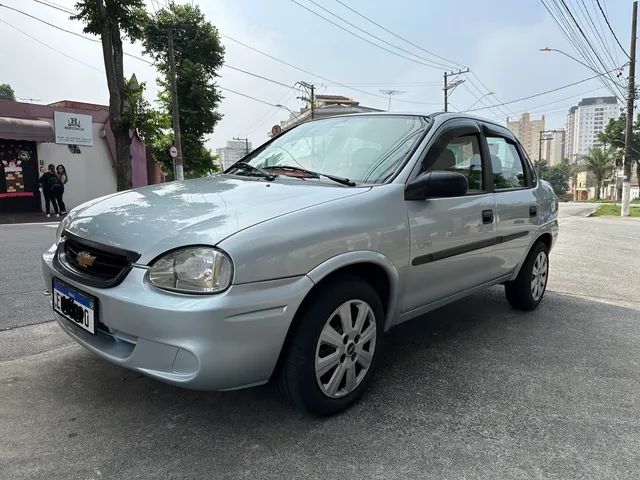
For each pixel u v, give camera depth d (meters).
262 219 2.26
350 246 2.45
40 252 7.10
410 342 3.71
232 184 3.02
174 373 2.09
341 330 2.51
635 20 21.62
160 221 2.34
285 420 2.50
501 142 4.08
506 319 4.36
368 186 2.79
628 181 22.12
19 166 15.62
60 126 16.19
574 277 6.43
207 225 2.22
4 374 2.96
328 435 2.38
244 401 2.69
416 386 2.94
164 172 26.97
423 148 3.07
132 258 2.20
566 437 2.43
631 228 13.82
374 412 2.61
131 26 15.09
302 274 2.25
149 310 2.06
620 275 6.60
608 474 2.14
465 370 3.20
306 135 3.66
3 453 2.17
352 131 3.43
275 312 2.16
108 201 2.88
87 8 14.47
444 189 2.80
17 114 15.40
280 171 3.27
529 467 2.18
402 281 2.82
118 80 14.98
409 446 2.31
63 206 14.77
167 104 26.66
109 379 2.92
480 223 3.44
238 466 2.12
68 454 2.18
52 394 2.73
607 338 3.92
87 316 2.33
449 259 3.18
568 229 13.38
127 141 15.27
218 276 2.05
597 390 2.96
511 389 2.94
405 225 2.78
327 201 2.51
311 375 2.37
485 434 2.44
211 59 28.12
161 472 2.07
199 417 2.52
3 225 11.42
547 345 3.72
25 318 4.05
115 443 2.27
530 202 4.20
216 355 2.04
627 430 2.51
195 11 27.64
